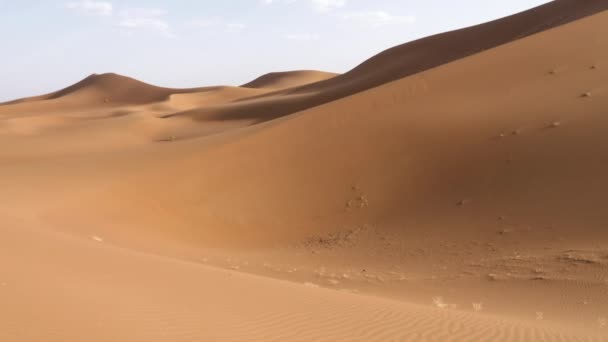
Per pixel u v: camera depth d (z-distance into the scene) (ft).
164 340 20.72
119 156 138.62
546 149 74.38
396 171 86.58
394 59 307.78
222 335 22.41
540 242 57.93
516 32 246.88
